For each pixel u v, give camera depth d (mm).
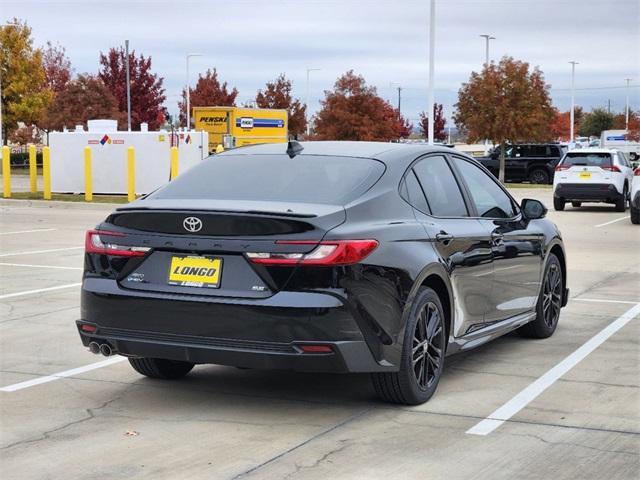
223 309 5227
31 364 7008
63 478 4531
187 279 5398
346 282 5195
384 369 5457
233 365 5355
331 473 4586
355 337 5238
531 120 39438
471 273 6461
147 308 5441
